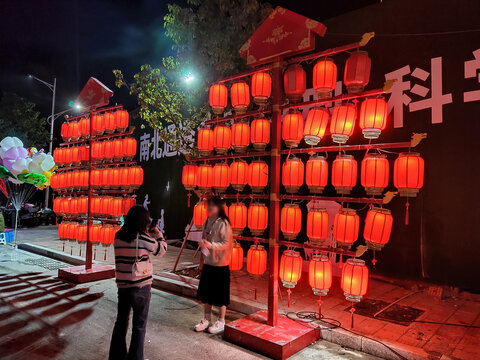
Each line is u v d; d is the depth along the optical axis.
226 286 4.82
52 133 20.28
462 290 6.10
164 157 13.23
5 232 12.70
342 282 4.17
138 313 3.80
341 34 7.61
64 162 8.14
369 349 4.29
